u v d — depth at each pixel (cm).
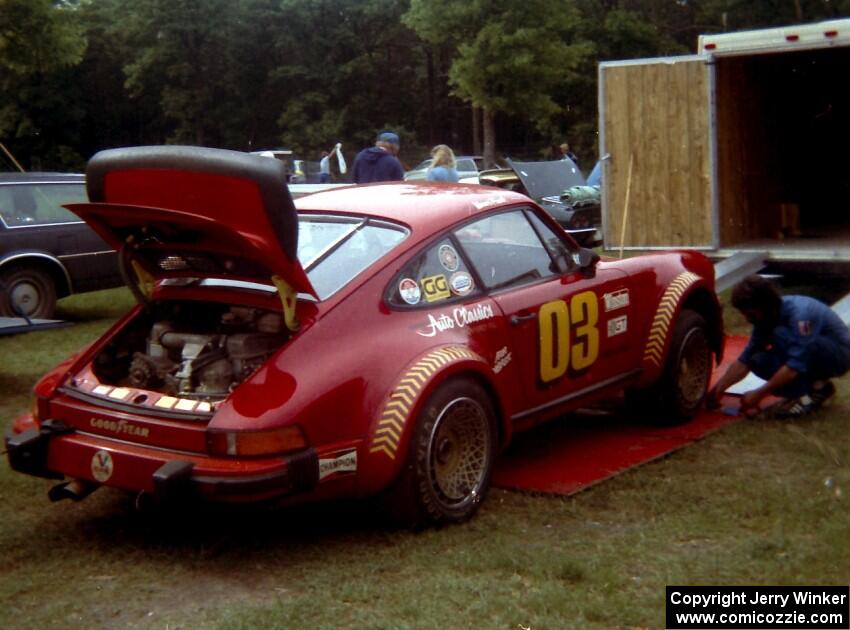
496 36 3625
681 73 1105
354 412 461
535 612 401
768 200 1267
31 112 5322
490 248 560
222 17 5275
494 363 531
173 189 462
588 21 4991
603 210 1159
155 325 531
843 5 4619
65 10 2409
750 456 602
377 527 502
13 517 536
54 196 1135
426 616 398
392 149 1014
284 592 435
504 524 500
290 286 466
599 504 528
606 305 614
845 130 1384
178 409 460
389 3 5509
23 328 738
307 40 5519
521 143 5631
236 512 530
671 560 447
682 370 668
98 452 470
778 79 1314
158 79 5428
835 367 667
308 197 580
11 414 751
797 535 471
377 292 491
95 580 453
